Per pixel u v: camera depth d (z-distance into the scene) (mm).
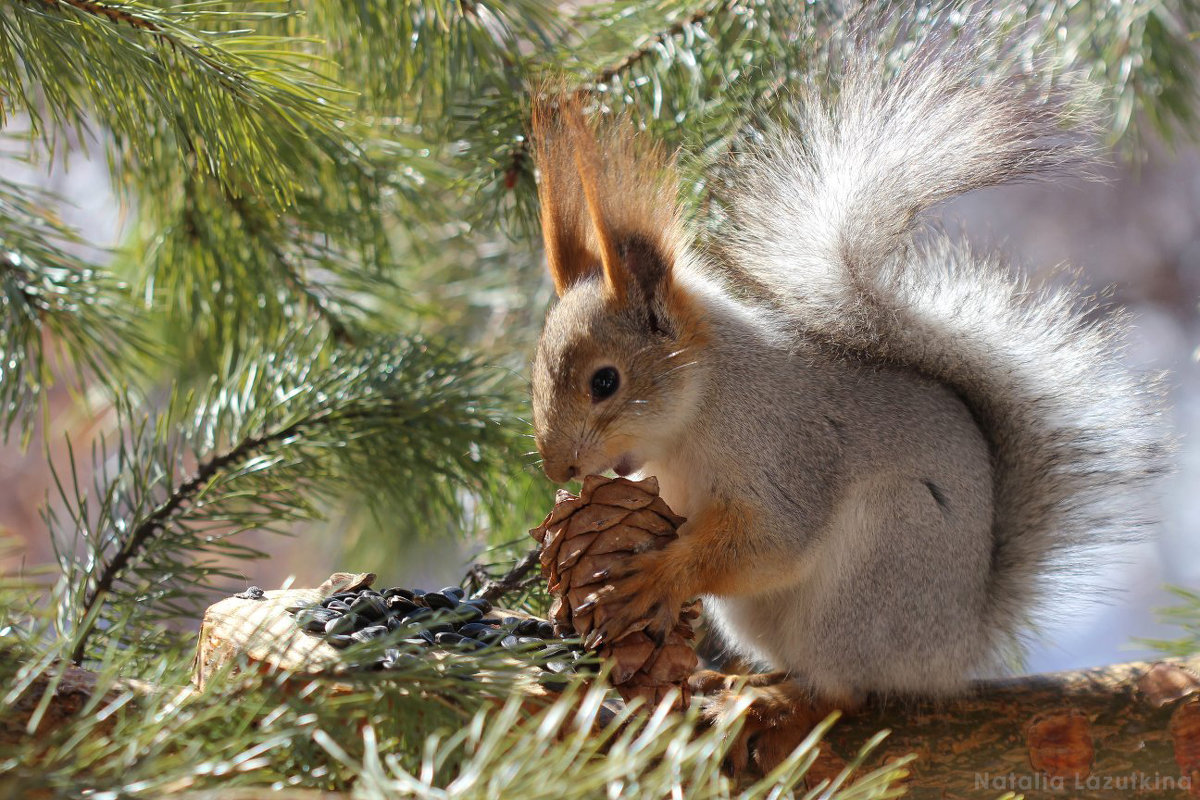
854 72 2047
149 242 2127
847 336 2043
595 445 2033
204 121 1997
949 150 2029
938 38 2047
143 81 1988
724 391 2033
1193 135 2131
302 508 2053
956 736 1979
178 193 2105
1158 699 1966
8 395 2070
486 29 2066
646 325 2037
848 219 2033
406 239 2301
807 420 2029
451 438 2078
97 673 1916
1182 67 2105
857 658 2010
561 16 2080
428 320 2299
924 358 2045
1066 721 1969
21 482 3512
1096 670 1979
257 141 2004
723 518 2018
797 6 2059
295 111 1996
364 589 1996
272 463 2047
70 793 1857
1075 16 2070
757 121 2057
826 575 2020
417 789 1855
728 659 2078
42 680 1906
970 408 2049
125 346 2117
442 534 2131
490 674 1928
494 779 1857
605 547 1982
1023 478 2041
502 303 2314
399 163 2123
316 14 2080
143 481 2035
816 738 1878
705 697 2004
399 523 2297
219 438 2062
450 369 2090
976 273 2070
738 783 1982
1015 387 2045
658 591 1982
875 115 2039
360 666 1920
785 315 2059
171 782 1861
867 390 2033
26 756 1864
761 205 2049
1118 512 2041
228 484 2051
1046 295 2072
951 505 2018
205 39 1990
